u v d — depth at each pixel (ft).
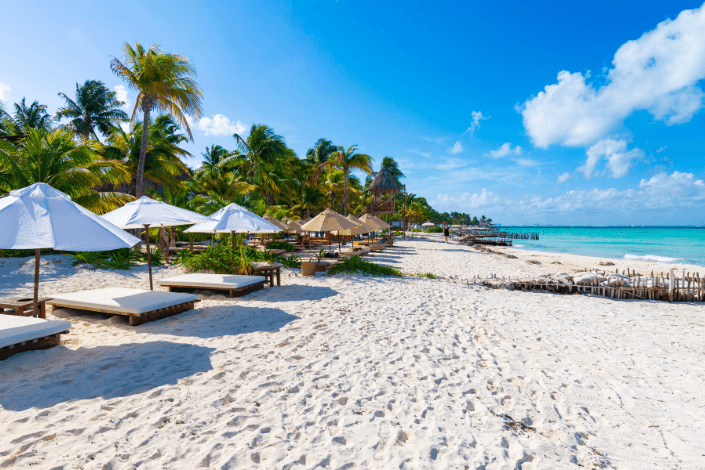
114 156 68.74
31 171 42.32
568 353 16.80
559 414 10.96
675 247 139.23
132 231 52.65
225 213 27.76
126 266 37.65
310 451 8.61
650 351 17.76
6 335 13.20
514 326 21.20
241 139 103.86
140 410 10.14
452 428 9.87
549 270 54.19
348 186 149.79
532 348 17.26
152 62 53.01
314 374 13.14
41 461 7.81
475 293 31.86
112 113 108.06
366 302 25.52
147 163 69.51
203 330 17.97
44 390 11.18
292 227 62.85
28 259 36.76
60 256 39.29
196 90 58.03
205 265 33.65
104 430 9.11
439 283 35.94
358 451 8.71
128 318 19.56
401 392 12.01
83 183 44.45
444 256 70.08
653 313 27.71
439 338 18.25
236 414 10.12
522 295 32.83
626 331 21.67
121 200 49.19
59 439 8.68
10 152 44.06
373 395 11.69
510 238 206.69
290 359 14.51
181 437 8.94
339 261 41.42
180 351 14.90
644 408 11.51
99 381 11.93
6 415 9.66
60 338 15.64
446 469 8.09
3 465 7.60
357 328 19.24
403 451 8.75
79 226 13.32
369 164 120.67
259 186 114.62
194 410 10.25
